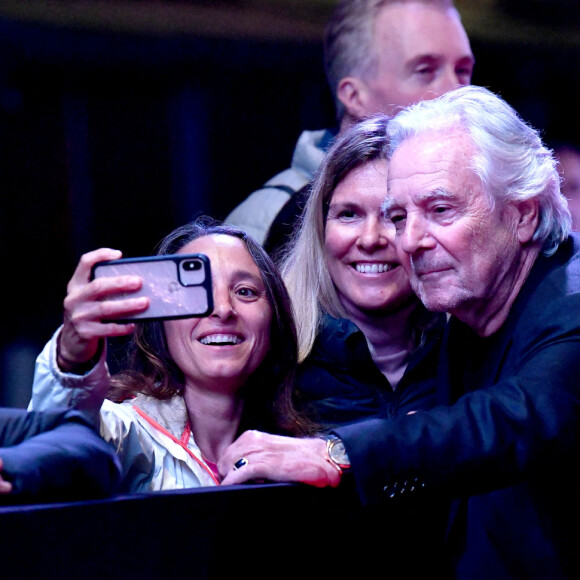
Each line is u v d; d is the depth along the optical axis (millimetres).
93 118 14023
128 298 4012
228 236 5492
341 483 4074
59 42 12719
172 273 4012
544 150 4941
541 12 14242
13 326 14273
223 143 14250
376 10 8445
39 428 3904
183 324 5211
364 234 5867
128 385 5359
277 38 13539
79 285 4070
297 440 4238
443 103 4918
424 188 4664
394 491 4059
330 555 3998
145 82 13875
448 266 4723
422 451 4082
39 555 3420
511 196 4707
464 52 8586
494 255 4734
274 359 5656
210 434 5426
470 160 4676
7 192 14008
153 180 14445
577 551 4531
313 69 13922
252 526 3818
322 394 6047
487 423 4145
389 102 8469
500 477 4137
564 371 4277
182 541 3654
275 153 14328
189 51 13344
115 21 12688
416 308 6156
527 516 4613
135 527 3578
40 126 13844
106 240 14562
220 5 13109
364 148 5922
